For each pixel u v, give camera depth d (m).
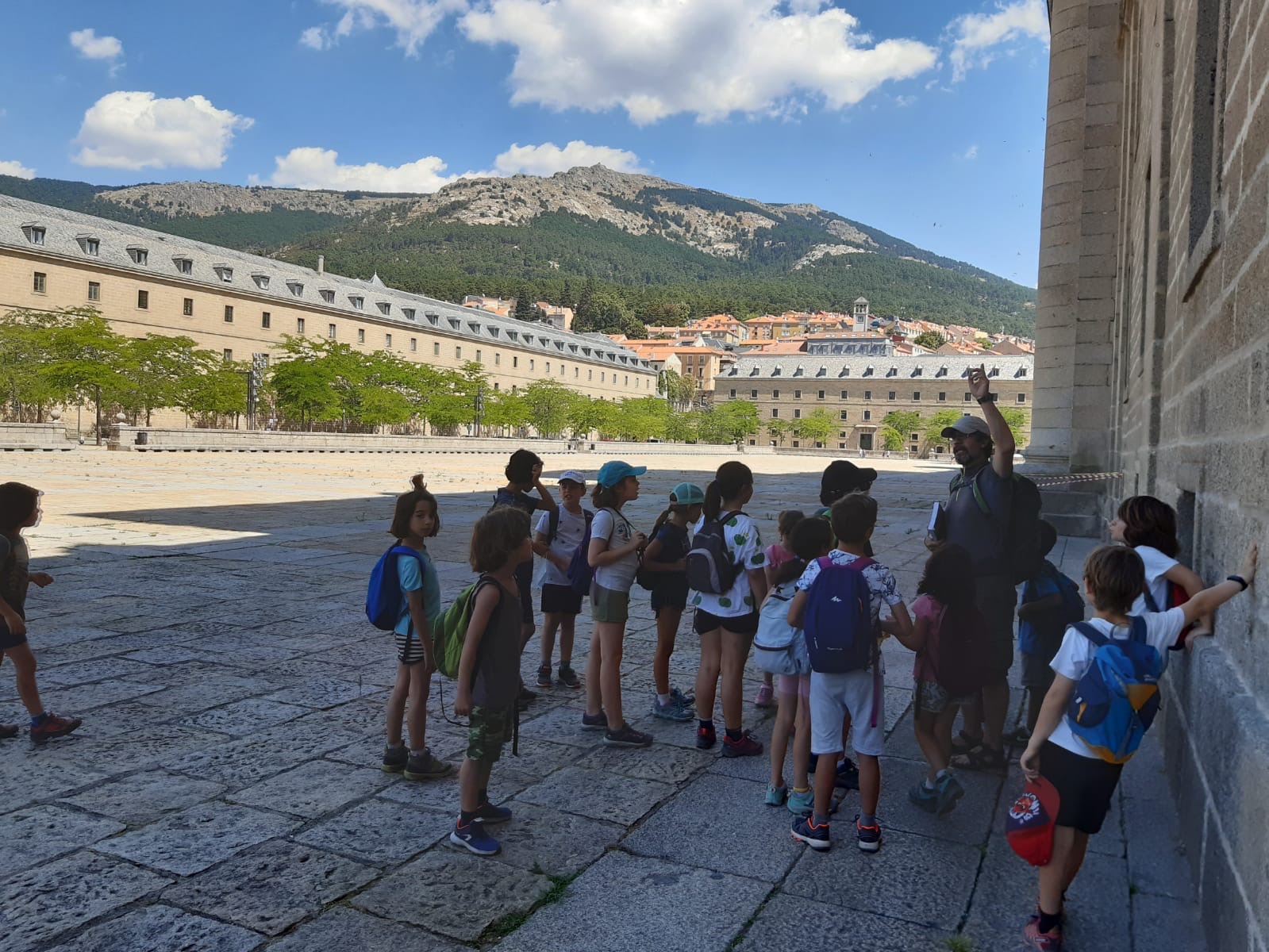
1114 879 3.91
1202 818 3.55
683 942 3.29
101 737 5.35
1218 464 3.84
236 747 5.22
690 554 5.30
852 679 4.11
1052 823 3.22
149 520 16.94
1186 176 5.57
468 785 3.98
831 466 5.36
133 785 4.64
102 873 3.69
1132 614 3.28
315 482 29.53
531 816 4.40
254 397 60.97
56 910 3.39
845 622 3.95
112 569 11.38
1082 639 3.25
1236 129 3.70
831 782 4.10
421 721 4.76
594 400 109.75
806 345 180.38
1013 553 5.06
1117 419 15.70
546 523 6.51
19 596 5.16
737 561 5.22
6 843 3.94
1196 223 4.92
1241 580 3.11
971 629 4.48
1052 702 3.28
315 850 3.94
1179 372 5.58
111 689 6.30
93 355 59.00
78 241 73.50
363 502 21.95
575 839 4.15
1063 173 18.59
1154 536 3.93
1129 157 13.79
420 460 51.81
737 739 5.29
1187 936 3.45
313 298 95.62
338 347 78.12
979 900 3.68
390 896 3.57
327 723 5.69
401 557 4.75
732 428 126.31
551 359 126.19
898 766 5.32
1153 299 7.40
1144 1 11.08
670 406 129.88
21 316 64.88
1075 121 18.48
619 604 5.43
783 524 5.17
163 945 3.17
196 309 80.50
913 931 3.42
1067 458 18.38
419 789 4.66
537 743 5.51
